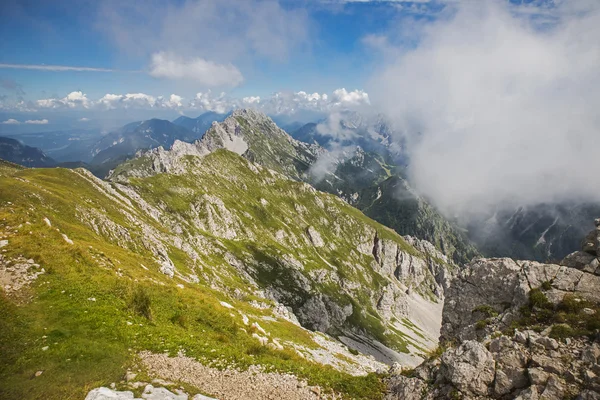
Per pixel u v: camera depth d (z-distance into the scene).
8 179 83.12
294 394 21.23
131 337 24.91
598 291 20.70
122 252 62.72
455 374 17.98
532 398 15.51
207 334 31.84
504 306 25.45
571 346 17.31
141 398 17.22
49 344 21.84
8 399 16.86
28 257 32.69
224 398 19.72
